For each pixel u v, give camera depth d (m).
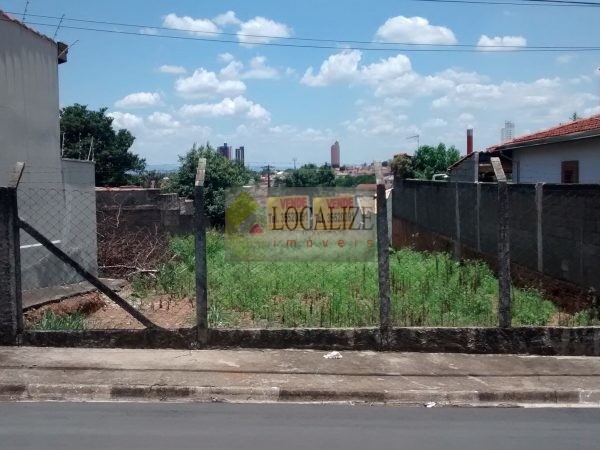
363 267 12.12
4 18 10.68
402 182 24.69
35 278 11.39
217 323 9.64
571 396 6.92
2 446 5.44
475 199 15.73
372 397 6.87
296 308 10.05
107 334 8.28
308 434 5.80
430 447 5.52
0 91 10.61
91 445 5.47
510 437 5.80
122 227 18.12
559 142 18.11
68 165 12.73
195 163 27.72
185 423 6.07
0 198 8.18
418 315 9.55
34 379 7.06
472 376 7.41
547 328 8.24
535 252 12.45
